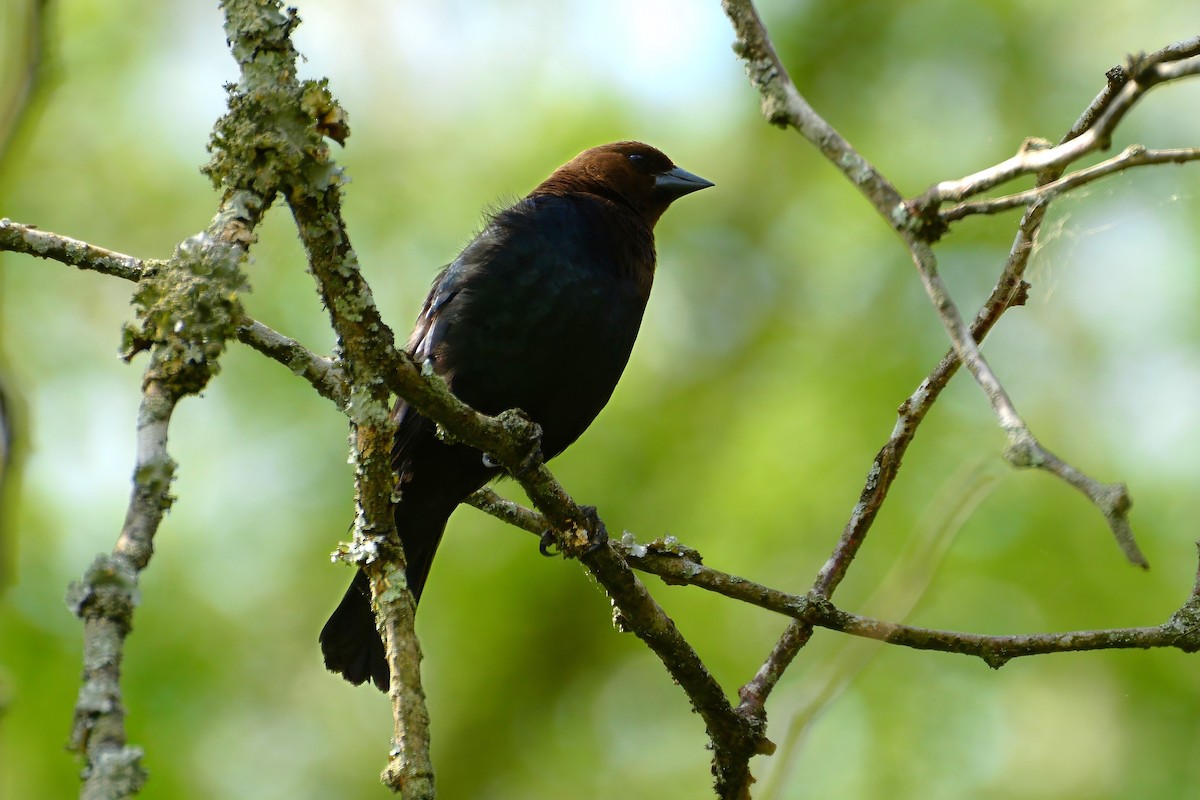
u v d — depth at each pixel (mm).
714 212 14172
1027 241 6641
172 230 13523
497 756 12570
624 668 12789
